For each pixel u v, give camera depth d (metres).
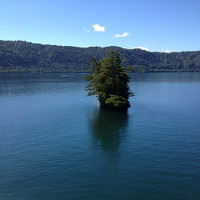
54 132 46.88
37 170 29.44
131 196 23.48
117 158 33.22
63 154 34.81
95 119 58.22
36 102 86.06
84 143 39.91
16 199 23.08
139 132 46.44
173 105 77.94
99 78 70.81
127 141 40.84
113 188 24.98
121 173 28.48
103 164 31.14
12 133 46.31
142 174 28.17
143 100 89.81
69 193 24.06
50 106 77.62
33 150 36.66
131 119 57.78
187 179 26.81
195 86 156.12
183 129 48.38
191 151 35.78
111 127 50.47
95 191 24.41
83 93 113.44
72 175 28.03
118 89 71.75
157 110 69.19
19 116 62.09
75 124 53.38
